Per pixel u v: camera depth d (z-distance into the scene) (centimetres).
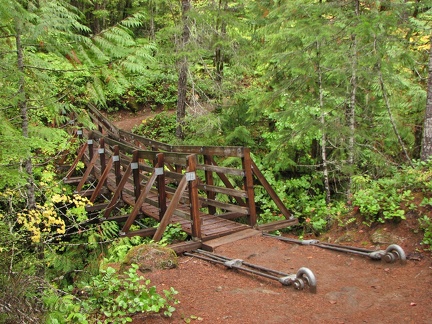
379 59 711
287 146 1005
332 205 875
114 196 858
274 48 926
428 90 734
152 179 746
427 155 736
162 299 411
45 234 544
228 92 1134
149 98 1861
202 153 806
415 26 795
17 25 472
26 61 538
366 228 655
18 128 572
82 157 1262
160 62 1122
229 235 679
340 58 780
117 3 1814
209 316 407
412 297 432
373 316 397
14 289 381
